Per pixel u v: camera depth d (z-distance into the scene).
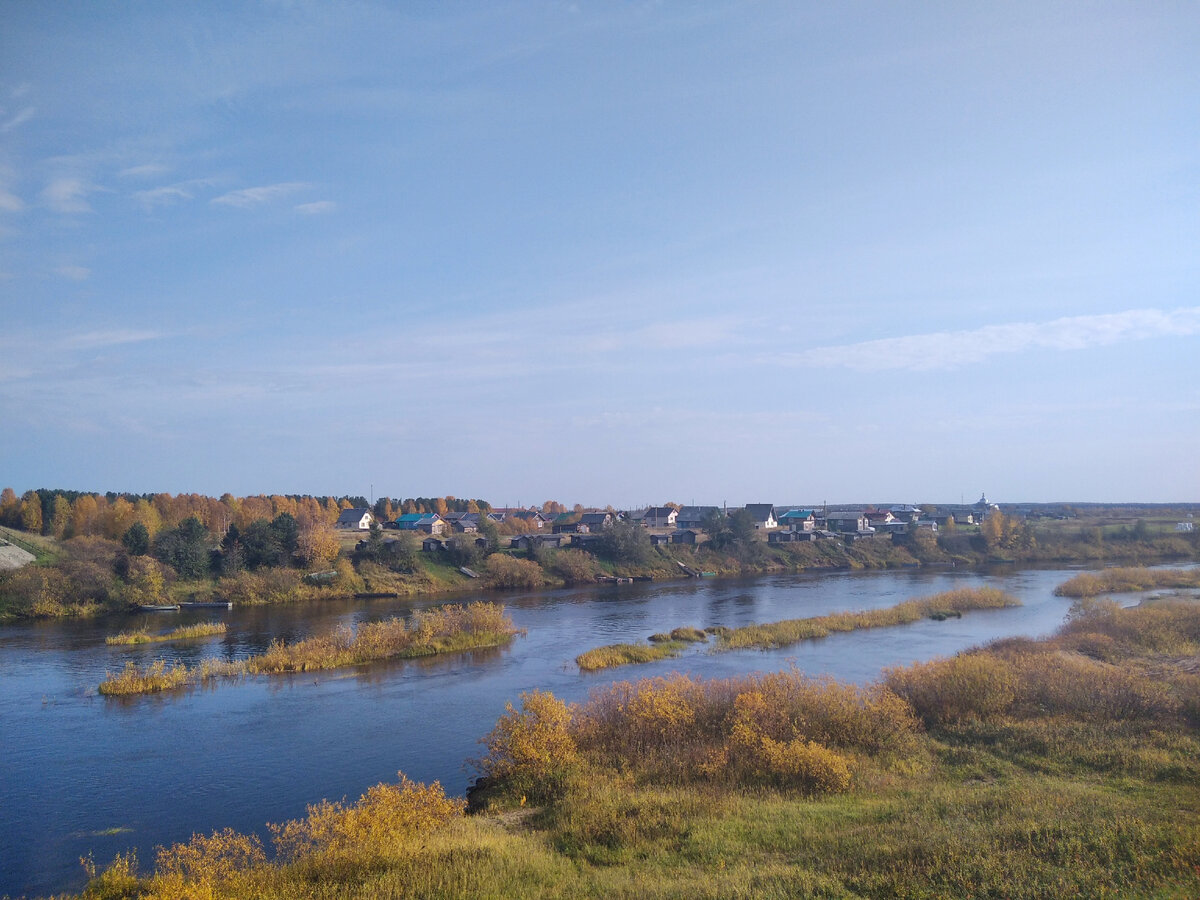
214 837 17.12
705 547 111.31
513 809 20.19
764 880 13.02
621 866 14.62
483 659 46.06
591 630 57.25
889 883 12.55
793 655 44.44
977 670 27.41
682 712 25.06
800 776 20.02
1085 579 72.88
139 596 68.56
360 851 15.41
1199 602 52.25
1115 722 23.22
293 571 79.19
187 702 36.19
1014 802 16.48
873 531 135.62
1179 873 11.98
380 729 31.30
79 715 34.00
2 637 55.03
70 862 19.80
